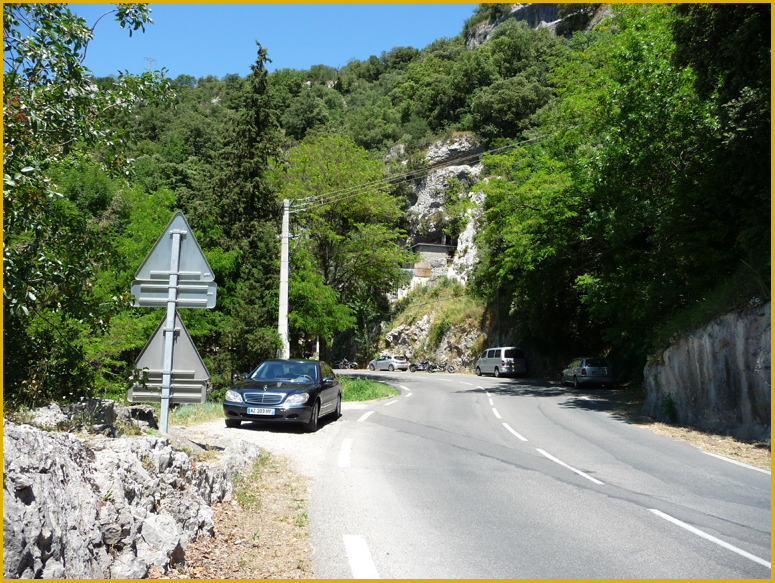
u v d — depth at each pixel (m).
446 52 102.31
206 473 5.76
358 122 91.38
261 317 22.14
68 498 3.50
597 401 20.11
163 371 6.40
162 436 6.08
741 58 12.62
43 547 3.06
